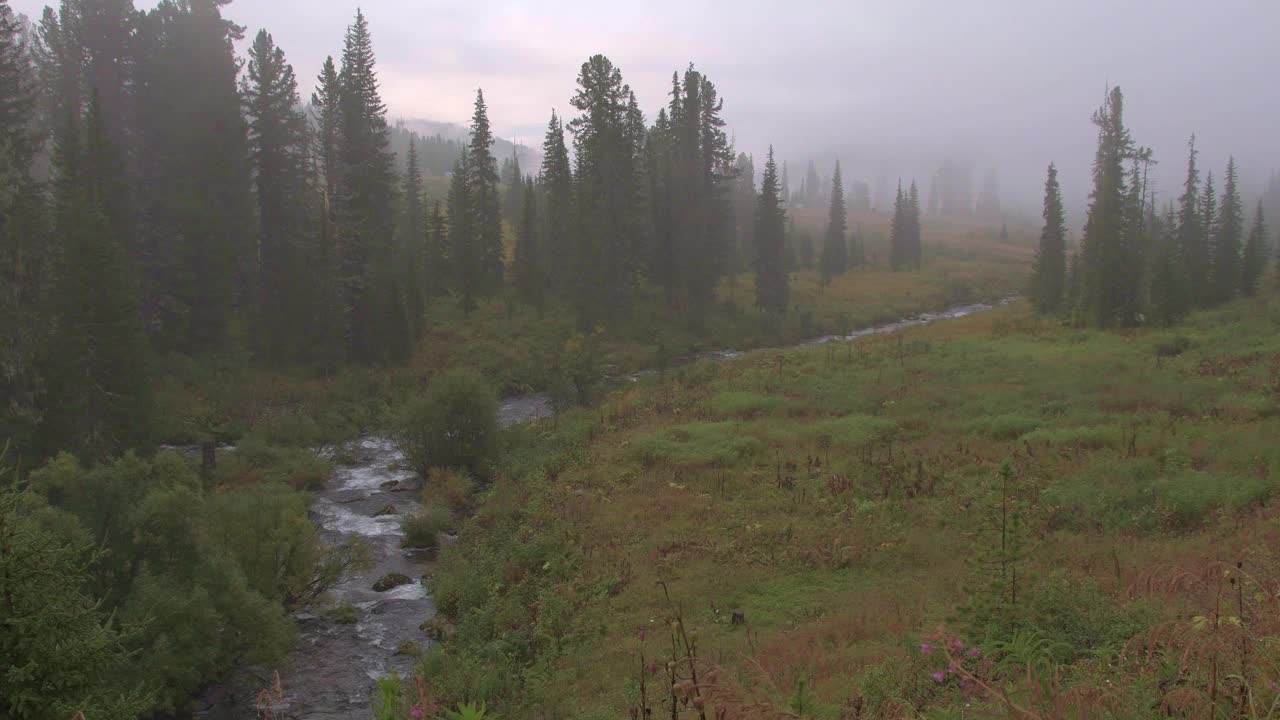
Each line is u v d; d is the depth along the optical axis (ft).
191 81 173.47
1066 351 121.60
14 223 107.96
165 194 159.33
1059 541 44.39
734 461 75.25
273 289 164.55
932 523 52.70
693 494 66.39
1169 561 37.50
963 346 133.18
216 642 44.88
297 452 103.76
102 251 100.89
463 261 209.15
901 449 72.54
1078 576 34.71
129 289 112.98
